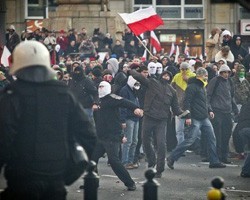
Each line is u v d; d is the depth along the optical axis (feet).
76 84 146.00
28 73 60.64
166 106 124.77
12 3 362.12
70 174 61.77
